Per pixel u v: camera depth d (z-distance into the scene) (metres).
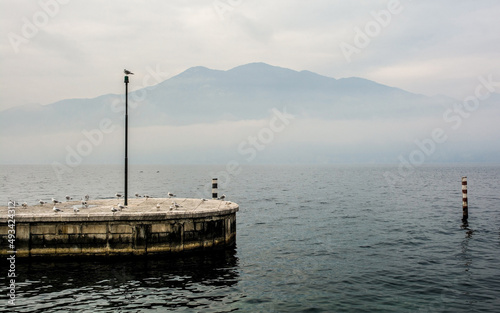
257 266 17.66
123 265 16.88
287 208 40.91
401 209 39.69
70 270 16.12
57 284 14.53
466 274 16.41
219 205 21.77
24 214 16.91
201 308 12.56
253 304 12.98
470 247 21.66
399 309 12.58
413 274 16.45
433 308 12.64
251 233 26.25
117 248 17.34
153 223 17.62
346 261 18.73
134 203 22.80
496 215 34.50
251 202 47.44
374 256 19.72
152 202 23.36
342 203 46.03
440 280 15.59
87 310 12.20
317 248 21.59
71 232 17.11
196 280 15.37
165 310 12.34
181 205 21.75
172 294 13.77
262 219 32.94
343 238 24.47
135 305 12.70
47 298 13.18
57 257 17.03
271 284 15.10
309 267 17.59
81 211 18.83
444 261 18.64
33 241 16.94
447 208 40.19
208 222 18.80
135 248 17.42
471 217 33.41
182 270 16.55
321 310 12.48
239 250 20.91
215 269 16.92
